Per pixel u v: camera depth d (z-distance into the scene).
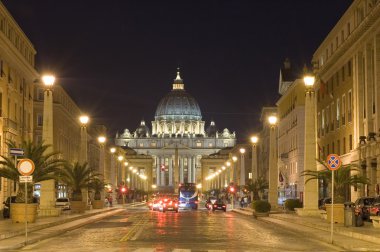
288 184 104.62
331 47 73.81
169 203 75.62
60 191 93.50
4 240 27.38
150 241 28.47
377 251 23.52
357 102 60.00
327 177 40.72
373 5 55.41
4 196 62.94
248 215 62.41
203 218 55.75
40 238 29.20
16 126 67.94
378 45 54.06
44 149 40.78
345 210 34.91
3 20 62.94
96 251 23.62
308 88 44.12
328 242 27.89
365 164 57.50
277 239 29.86
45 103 43.88
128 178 170.12
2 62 62.69
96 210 68.25
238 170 144.12
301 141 94.38
